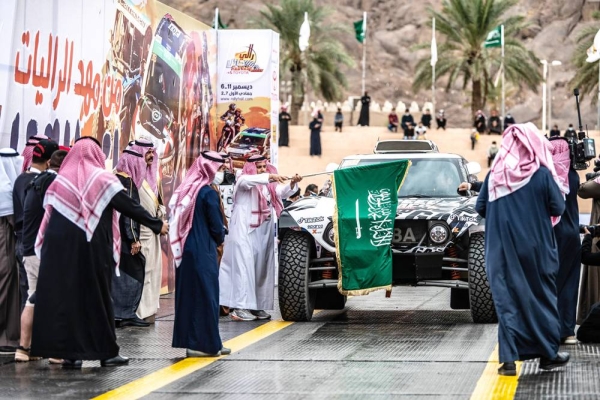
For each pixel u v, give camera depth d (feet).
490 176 36.14
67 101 53.16
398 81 431.84
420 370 37.37
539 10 431.84
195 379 35.91
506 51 263.49
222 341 45.65
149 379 35.96
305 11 257.55
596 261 42.47
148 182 53.47
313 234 51.16
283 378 36.01
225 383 35.14
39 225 39.60
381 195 50.60
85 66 55.21
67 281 37.22
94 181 37.47
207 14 436.76
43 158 41.32
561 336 42.75
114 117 59.11
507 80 273.95
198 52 73.41
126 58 60.85
